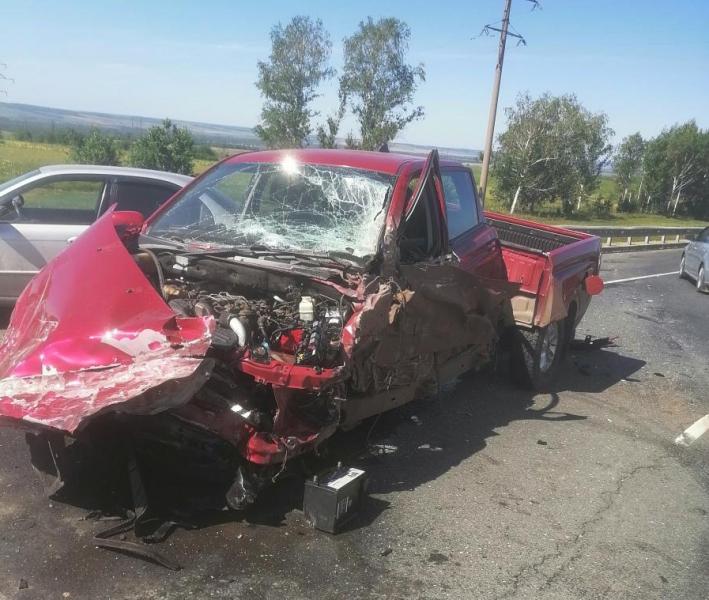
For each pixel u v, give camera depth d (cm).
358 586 334
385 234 427
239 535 364
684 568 384
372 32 3750
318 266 420
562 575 364
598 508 450
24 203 705
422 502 429
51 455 384
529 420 610
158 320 345
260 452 352
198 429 354
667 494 484
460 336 511
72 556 333
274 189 503
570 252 706
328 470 398
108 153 3434
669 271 1991
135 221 491
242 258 431
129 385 312
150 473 396
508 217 881
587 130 4906
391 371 441
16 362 339
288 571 339
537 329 670
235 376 363
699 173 6619
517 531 407
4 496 383
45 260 698
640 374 817
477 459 508
